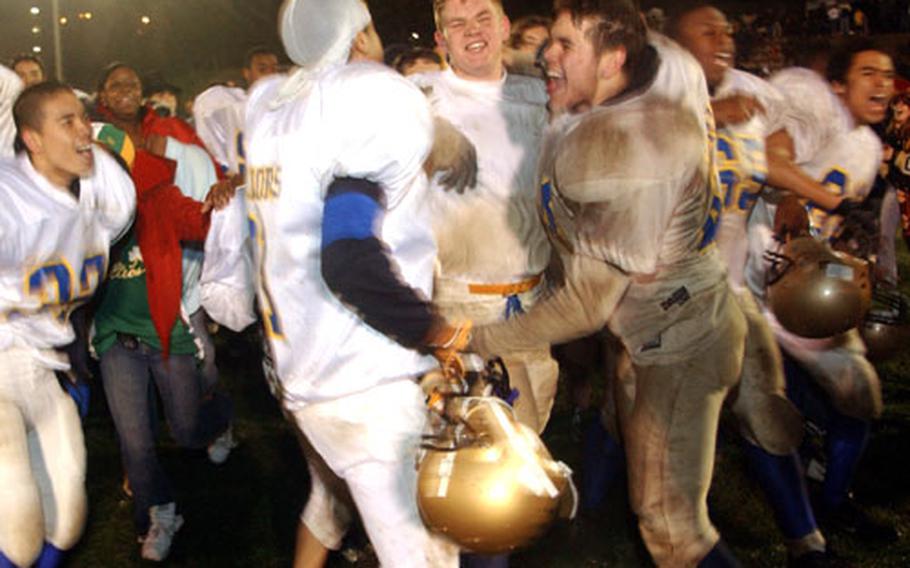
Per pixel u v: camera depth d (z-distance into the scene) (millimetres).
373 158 2572
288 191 2686
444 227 3715
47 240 3570
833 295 3834
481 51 3717
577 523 4652
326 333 2715
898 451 5395
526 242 3764
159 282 4375
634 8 3062
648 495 3420
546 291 3637
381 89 2611
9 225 3477
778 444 3908
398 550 2783
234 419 6160
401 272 2703
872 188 4688
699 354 3293
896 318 4547
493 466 2547
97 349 4445
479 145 3697
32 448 3574
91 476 5410
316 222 2666
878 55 4223
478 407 2664
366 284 2508
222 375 7004
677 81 3082
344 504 3295
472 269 3760
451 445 2621
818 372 4273
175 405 4672
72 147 3535
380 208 2588
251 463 5512
